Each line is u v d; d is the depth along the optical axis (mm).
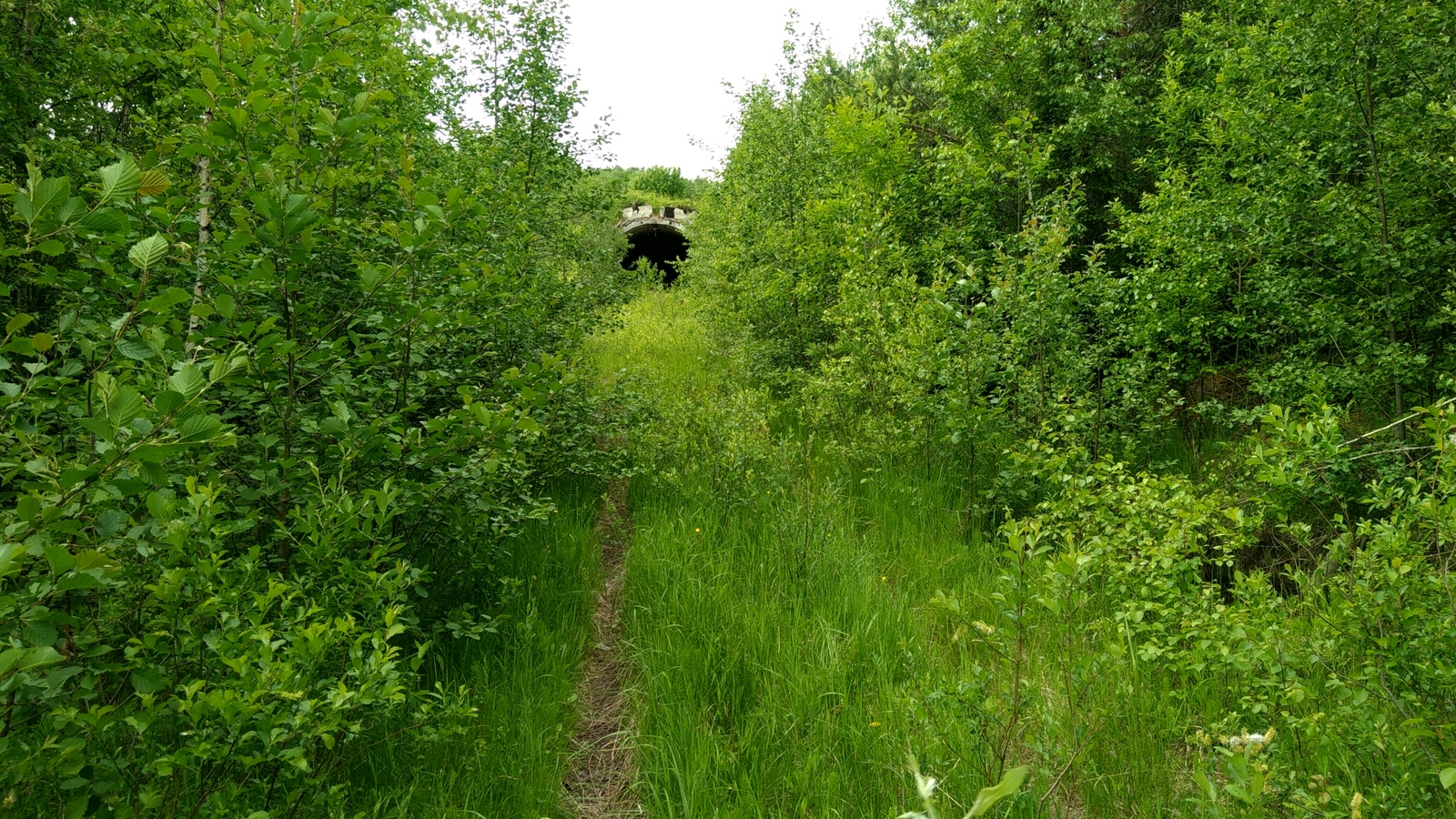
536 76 7383
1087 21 7414
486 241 4988
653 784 2902
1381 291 5391
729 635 3840
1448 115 4586
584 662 3951
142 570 2170
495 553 3873
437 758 2879
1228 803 2516
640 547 5023
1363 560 2568
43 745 1690
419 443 2953
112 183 1852
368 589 2566
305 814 2309
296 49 2865
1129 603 3227
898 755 2857
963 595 4332
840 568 4605
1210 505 3549
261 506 2914
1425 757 2334
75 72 4742
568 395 5766
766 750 3023
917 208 8578
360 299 3346
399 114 5227
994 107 8164
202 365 2252
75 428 2059
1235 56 6012
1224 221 5453
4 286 1862
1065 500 4344
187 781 2256
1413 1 4879
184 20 3758
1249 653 2682
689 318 15328
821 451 7062
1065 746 2766
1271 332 5793
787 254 9500
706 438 6117
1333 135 5457
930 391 6219
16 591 1862
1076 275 5922
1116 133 7547
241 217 2656
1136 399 5699
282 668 1896
